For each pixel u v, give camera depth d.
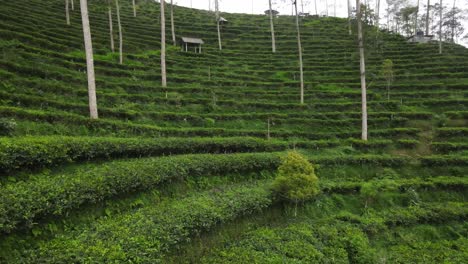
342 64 32.22
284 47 38.31
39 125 11.99
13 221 5.88
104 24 32.41
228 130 17.92
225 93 23.34
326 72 30.20
